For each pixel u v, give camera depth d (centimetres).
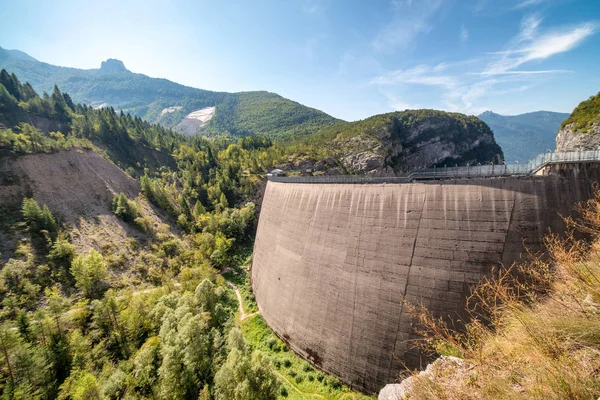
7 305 4797
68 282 5712
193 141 17900
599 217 1409
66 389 3575
